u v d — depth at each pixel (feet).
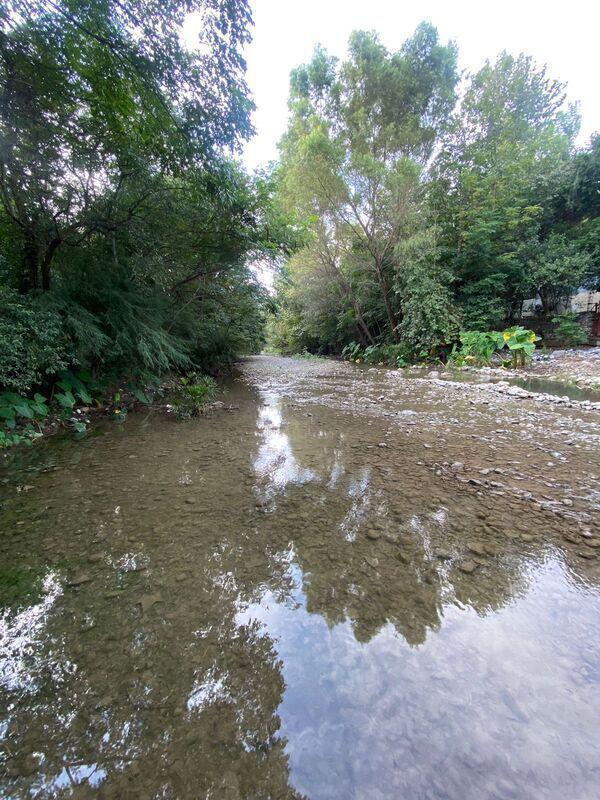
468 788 2.65
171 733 3.12
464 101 44.27
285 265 35.53
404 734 3.05
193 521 6.91
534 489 8.05
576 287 37.04
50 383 15.43
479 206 35.99
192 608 4.67
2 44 10.43
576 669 3.62
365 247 40.70
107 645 4.09
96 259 16.96
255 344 40.50
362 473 9.23
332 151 33.01
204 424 14.93
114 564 5.62
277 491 8.25
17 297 12.73
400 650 3.93
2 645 4.10
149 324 19.03
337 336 56.75
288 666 3.77
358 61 38.86
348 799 2.60
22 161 12.62
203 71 13.20
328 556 5.74
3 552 5.94
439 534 6.30
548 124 47.91
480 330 35.53
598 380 22.11
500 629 4.19
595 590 4.87
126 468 9.82
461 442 11.70
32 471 9.62
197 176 15.92
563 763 2.79
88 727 3.18
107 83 12.28
